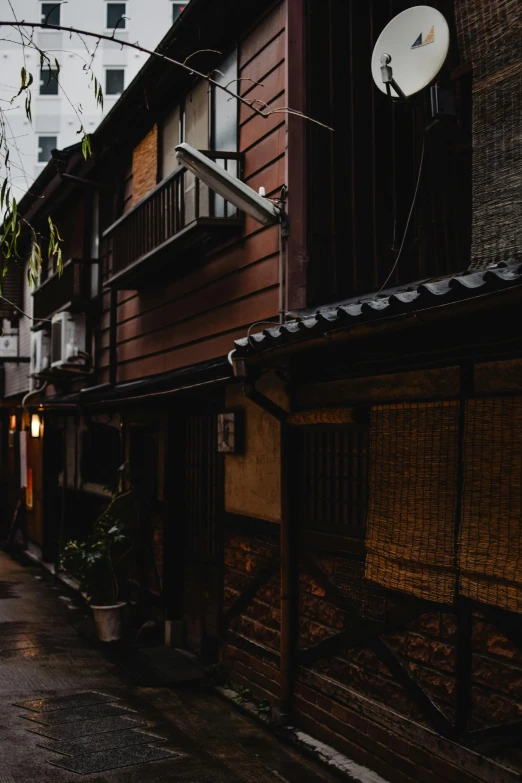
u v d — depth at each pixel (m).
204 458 10.02
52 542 18.16
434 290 4.44
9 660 9.90
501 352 4.99
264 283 8.53
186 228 9.22
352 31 8.36
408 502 5.75
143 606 11.77
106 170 14.66
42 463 18.69
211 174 7.65
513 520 4.86
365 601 6.42
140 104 11.88
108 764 6.54
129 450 12.32
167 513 10.71
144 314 12.66
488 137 5.84
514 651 4.92
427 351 5.66
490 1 5.82
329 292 8.05
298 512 7.48
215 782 6.20
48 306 17.33
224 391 9.17
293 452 7.51
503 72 5.73
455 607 5.40
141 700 8.33
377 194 8.22
